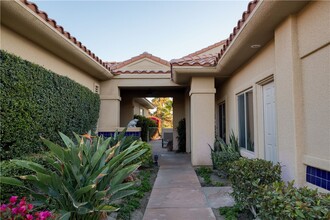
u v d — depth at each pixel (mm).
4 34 4906
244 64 7305
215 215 4492
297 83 4207
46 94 5902
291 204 2586
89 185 3098
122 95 13812
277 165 4328
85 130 8391
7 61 4613
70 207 3270
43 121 5758
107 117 10281
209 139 8992
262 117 6328
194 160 9008
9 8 4328
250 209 4031
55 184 3180
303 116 4152
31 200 3664
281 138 4621
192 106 9117
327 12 3488
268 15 4328
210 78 9086
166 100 36938
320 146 3721
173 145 14164
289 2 3889
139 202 5199
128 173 3656
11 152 4727
